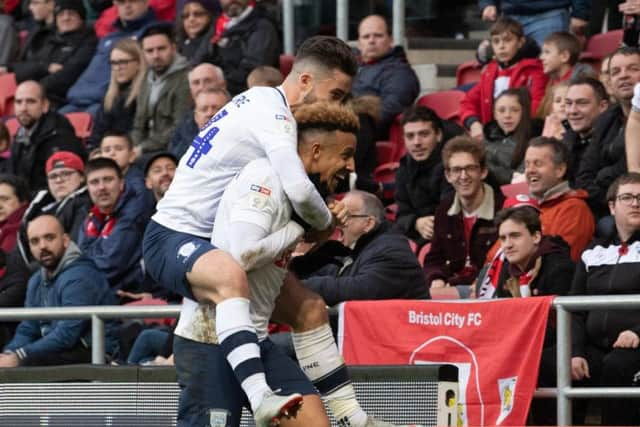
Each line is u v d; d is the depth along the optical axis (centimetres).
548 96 2550
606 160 2194
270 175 1237
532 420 1777
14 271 2372
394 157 2750
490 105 2648
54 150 2952
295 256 1339
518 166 2423
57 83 3341
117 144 2653
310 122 1268
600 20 2956
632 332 1741
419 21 3212
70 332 2066
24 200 2702
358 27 3158
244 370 1191
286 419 1237
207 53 2958
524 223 1869
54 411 1599
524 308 1681
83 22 3400
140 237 2402
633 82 2178
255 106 1270
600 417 1841
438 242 2191
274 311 1318
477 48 3172
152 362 1959
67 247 2153
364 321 1747
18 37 3581
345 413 1313
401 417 1531
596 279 1828
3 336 2319
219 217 1252
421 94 3098
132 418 1579
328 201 1341
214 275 1211
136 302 2306
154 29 2958
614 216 1878
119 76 3023
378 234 1847
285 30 3162
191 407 1251
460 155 2152
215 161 1262
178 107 2925
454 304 1716
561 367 1681
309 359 1315
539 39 2841
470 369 1700
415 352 1722
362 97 2655
